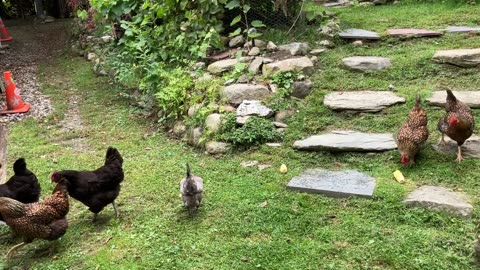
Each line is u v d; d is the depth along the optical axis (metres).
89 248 2.45
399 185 2.67
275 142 3.34
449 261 2.06
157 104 4.34
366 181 2.76
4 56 7.73
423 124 2.82
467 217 2.34
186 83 3.95
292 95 3.68
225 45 4.48
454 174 2.71
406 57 3.93
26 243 2.46
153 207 2.78
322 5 6.48
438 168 2.79
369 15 5.34
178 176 3.13
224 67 4.02
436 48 4.04
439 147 2.96
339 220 2.45
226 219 2.55
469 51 3.77
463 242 2.17
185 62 4.33
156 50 4.55
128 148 3.72
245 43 4.39
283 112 3.52
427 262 2.05
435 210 2.41
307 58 3.95
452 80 3.62
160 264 2.23
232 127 3.42
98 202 2.59
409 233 2.27
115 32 5.79
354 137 3.17
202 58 4.30
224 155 3.34
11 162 3.65
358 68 3.87
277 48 4.20
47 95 5.44
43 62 7.17
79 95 5.34
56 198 2.43
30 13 12.35
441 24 4.64
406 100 3.41
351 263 2.11
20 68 6.91
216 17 4.37
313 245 2.25
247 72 3.92
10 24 10.89
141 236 2.48
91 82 5.76
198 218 2.59
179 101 3.90
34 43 8.60
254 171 3.06
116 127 4.25
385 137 3.12
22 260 2.43
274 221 2.48
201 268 2.18
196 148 3.56
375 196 2.59
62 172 2.53
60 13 11.41
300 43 4.18
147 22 4.53
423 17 4.97
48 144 4.01
